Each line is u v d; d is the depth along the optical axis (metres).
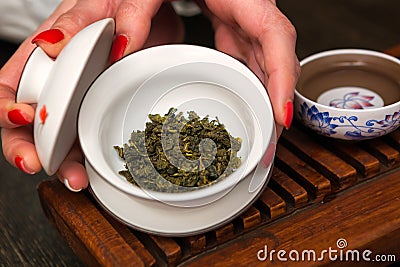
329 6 0.80
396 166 0.55
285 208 0.52
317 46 0.73
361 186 0.53
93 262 0.50
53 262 0.56
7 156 0.52
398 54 0.63
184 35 0.73
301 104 0.54
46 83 0.48
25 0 0.73
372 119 0.53
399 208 0.51
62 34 0.50
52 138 0.47
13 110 0.49
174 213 0.49
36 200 0.61
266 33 0.52
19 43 0.77
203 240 0.49
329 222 0.51
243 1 0.54
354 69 0.58
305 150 0.55
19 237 0.58
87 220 0.51
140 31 0.54
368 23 0.77
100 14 0.55
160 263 0.49
